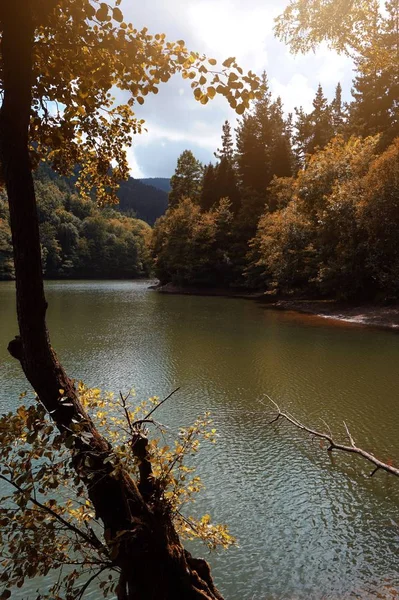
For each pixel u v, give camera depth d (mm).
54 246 93188
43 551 2625
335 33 5301
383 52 5770
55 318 25125
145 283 75312
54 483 2467
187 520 3623
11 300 35250
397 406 10047
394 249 24578
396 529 5637
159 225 62094
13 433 2414
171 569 2762
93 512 3311
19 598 4445
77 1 2400
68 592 2785
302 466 7340
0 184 3152
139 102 3035
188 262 51312
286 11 5250
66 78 3016
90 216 117312
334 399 10594
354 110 47031
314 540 5426
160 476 3072
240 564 5004
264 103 55000
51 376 2652
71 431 2402
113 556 2463
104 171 3924
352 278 27500
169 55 2754
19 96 2416
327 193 30125
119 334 19703
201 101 2721
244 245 49500
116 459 2514
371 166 25750
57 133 3320
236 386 11703
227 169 57625
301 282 36125
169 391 11250
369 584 4668
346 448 6496
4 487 6410
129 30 2723
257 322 23875
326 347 16719
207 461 7508
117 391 11227
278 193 44906
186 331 20641
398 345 17000
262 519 5855
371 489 6605
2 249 70750
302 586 4652
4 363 13820
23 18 2346
